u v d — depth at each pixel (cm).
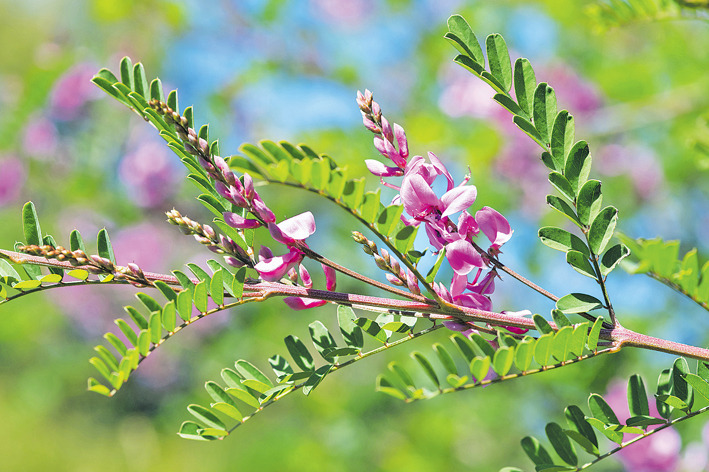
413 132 113
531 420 106
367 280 48
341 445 123
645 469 78
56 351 179
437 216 48
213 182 50
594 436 48
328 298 48
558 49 117
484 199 112
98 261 48
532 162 111
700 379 47
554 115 48
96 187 139
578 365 90
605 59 114
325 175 46
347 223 120
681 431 86
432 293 48
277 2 125
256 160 47
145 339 46
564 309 48
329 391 128
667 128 109
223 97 130
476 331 49
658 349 47
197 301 47
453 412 114
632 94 109
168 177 138
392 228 47
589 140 113
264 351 137
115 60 139
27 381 189
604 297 48
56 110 138
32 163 139
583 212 47
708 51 101
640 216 113
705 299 44
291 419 133
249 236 49
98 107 139
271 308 135
